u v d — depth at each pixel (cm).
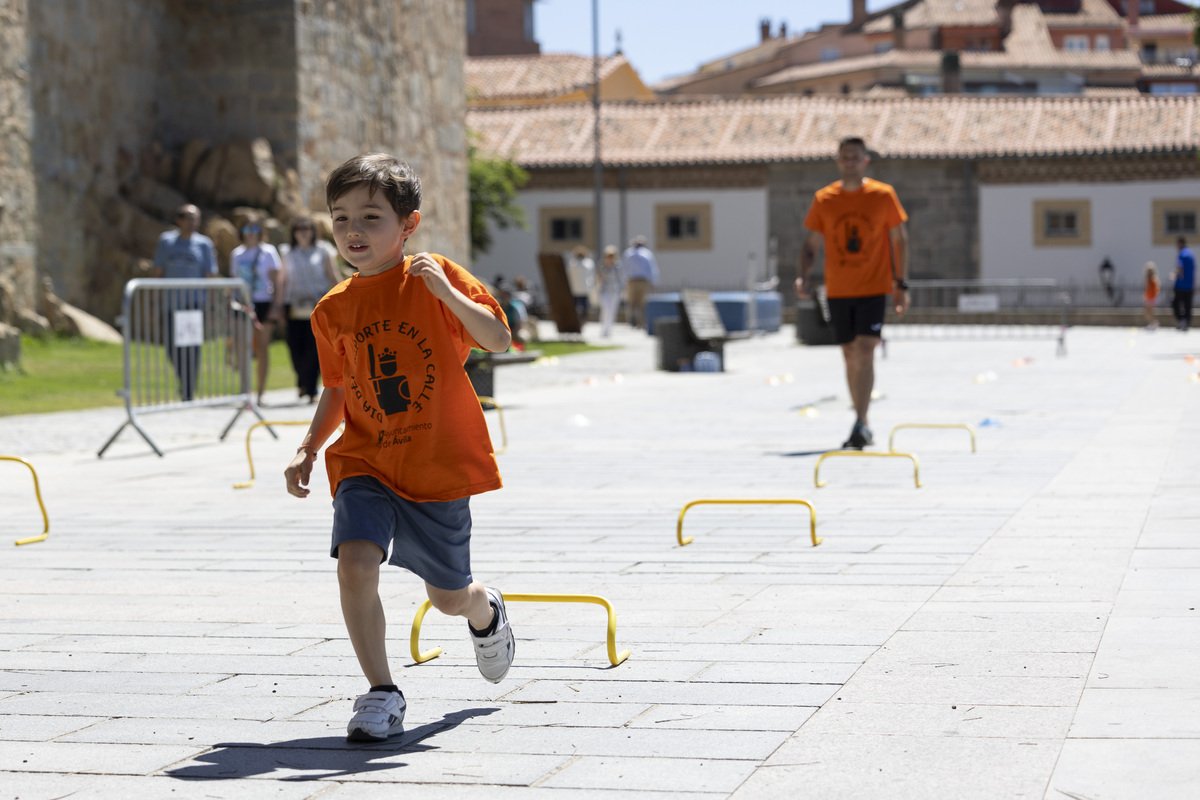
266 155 2844
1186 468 865
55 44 2480
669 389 1744
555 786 315
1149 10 10944
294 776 328
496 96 6412
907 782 309
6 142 2327
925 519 704
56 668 442
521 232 4941
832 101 5000
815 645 448
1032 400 1438
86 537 715
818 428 1211
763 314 3525
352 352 366
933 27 9156
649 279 3738
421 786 318
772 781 313
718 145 4822
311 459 376
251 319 1284
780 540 657
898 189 4709
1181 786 300
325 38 3012
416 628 441
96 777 329
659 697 392
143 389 1159
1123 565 562
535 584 562
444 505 366
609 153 4862
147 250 2620
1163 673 396
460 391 368
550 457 1036
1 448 1181
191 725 375
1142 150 4538
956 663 417
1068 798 294
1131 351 2500
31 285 2383
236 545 682
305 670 436
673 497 815
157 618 515
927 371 1980
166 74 2894
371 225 359
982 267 4691
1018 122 4778
